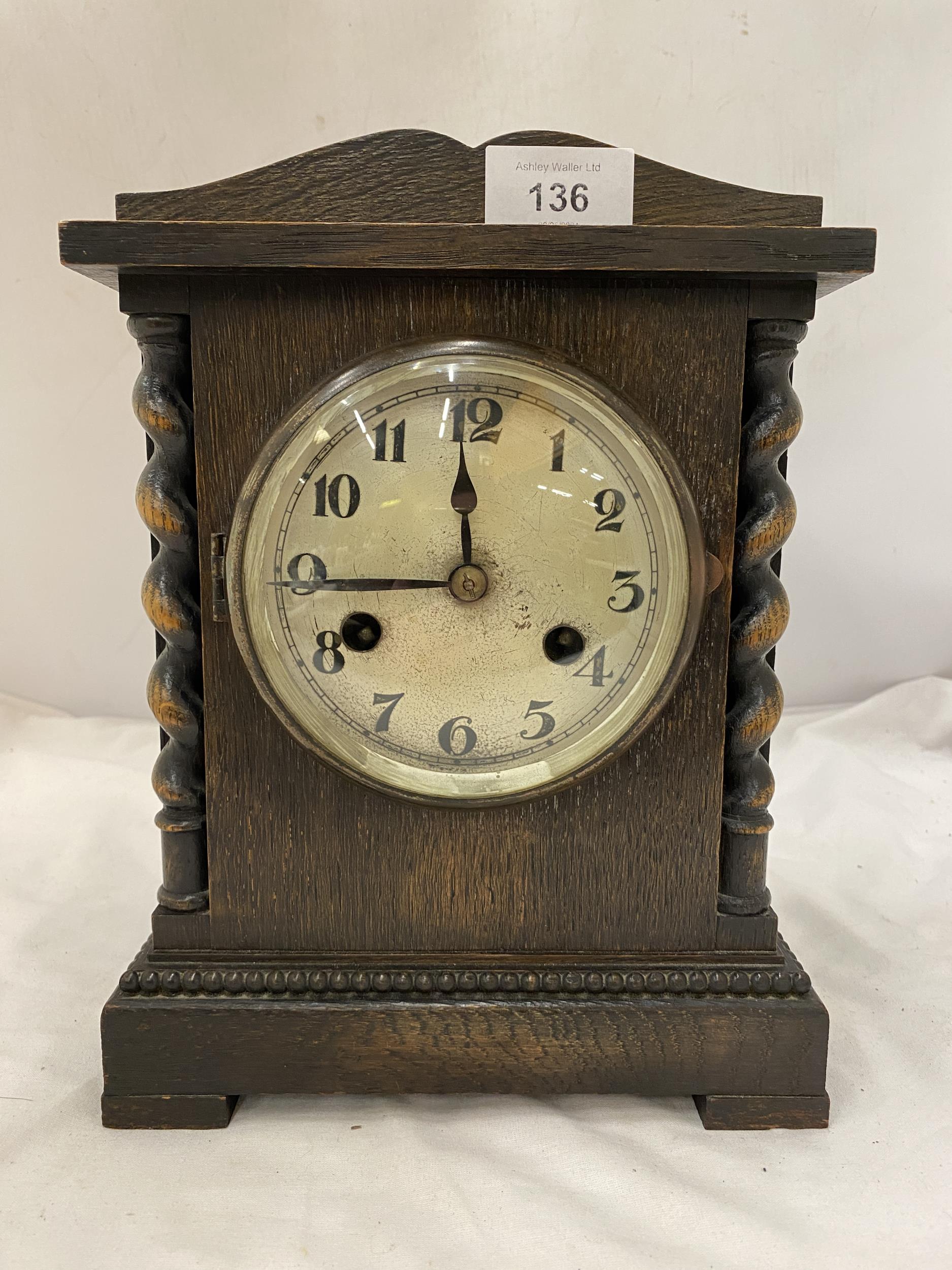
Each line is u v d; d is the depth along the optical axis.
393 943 1.24
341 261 1.08
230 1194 1.11
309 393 1.13
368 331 1.13
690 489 1.16
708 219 1.13
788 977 1.22
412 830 1.22
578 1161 1.16
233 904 1.23
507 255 1.08
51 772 2.29
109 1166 1.15
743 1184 1.13
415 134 1.12
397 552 1.13
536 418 1.12
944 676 2.46
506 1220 1.07
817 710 2.45
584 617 1.15
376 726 1.17
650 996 1.21
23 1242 1.04
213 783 1.21
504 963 1.23
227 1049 1.21
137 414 1.15
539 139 1.12
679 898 1.23
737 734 1.20
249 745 1.20
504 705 1.17
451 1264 1.02
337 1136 1.20
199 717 1.21
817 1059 1.21
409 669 1.16
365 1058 1.22
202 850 1.25
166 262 1.08
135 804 2.18
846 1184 1.13
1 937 1.66
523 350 1.10
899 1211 1.09
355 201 1.12
